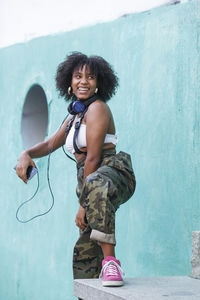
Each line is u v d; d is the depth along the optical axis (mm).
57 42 4922
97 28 4402
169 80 3609
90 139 2779
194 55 3443
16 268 5285
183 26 3537
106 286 2490
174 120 3541
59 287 4617
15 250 5324
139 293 2332
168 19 3660
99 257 2963
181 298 2227
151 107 3736
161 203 3572
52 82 4930
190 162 3396
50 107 4910
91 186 2584
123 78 4027
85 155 2938
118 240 3900
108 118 2848
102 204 2537
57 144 3404
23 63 5414
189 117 3436
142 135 3791
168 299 2203
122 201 2766
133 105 3904
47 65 5035
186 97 3471
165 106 3621
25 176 3250
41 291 4863
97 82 3084
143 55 3857
